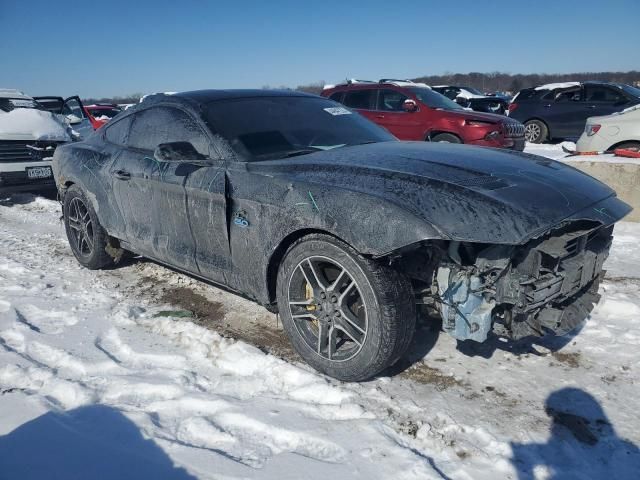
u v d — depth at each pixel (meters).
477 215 2.43
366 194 2.61
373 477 2.18
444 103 10.57
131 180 3.96
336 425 2.51
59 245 5.75
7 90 9.70
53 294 4.23
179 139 3.70
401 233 2.43
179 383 2.88
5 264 4.92
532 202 2.59
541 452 2.35
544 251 2.51
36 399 2.75
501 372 2.98
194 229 3.51
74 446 2.40
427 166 2.87
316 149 3.53
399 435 2.46
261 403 2.70
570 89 13.74
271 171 3.09
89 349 3.28
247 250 3.15
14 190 8.08
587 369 2.99
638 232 5.79
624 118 7.51
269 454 2.35
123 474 2.23
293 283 2.96
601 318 3.60
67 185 4.94
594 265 2.94
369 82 11.38
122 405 2.72
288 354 3.23
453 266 2.59
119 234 4.30
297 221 2.81
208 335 3.35
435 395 2.77
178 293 4.22
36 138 8.13
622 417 2.58
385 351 2.64
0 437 2.48
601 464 2.29
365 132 3.98
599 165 6.30
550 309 2.71
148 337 3.44
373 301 2.61
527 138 14.43
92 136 4.84
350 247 2.64
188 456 2.32
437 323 3.19
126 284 4.46
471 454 2.34
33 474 2.24
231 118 3.60
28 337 3.45
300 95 4.26
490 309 2.55
